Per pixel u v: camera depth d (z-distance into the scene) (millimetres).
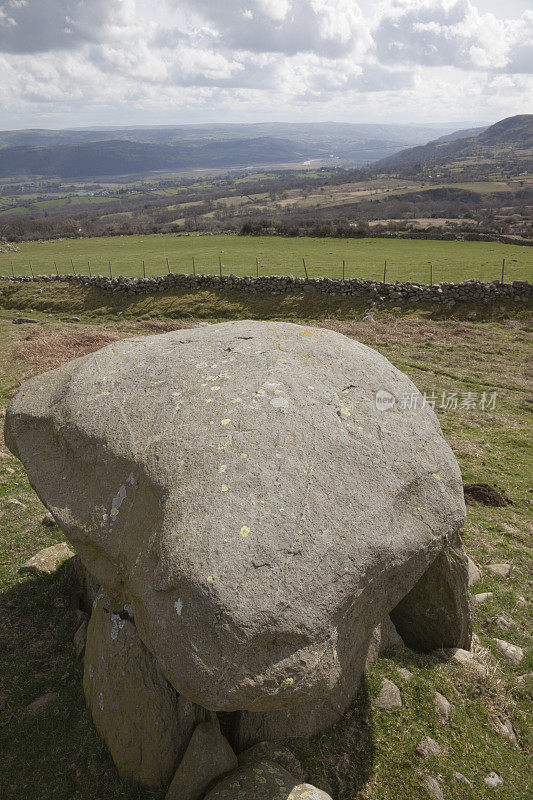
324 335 7855
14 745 6281
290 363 6836
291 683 4574
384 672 6793
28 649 7695
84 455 6488
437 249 45812
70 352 23547
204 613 4461
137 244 61219
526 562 10070
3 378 20594
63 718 6527
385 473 5863
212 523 4871
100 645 6270
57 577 9109
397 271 35719
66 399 7086
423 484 6152
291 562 4785
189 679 4406
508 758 6082
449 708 6469
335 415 6203
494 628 8281
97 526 5895
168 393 6508
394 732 6117
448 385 19641
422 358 22375
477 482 13047
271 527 4906
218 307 31109
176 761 5621
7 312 34594
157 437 5965
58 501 6469
